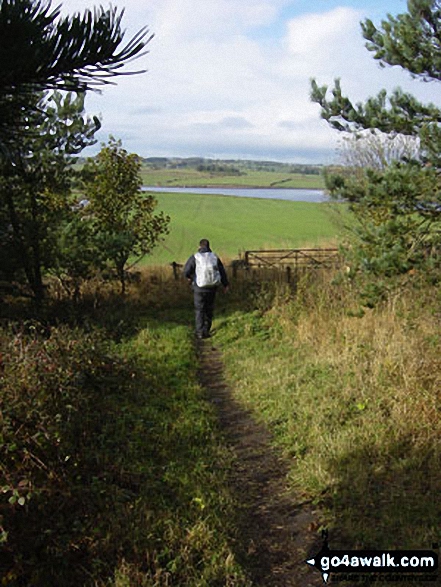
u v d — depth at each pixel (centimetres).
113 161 1470
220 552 362
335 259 1378
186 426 579
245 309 1190
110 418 569
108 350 769
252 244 3241
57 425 443
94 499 406
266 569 365
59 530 360
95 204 1438
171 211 5916
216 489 458
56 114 1145
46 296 1265
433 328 752
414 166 666
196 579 333
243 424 615
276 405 641
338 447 503
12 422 404
